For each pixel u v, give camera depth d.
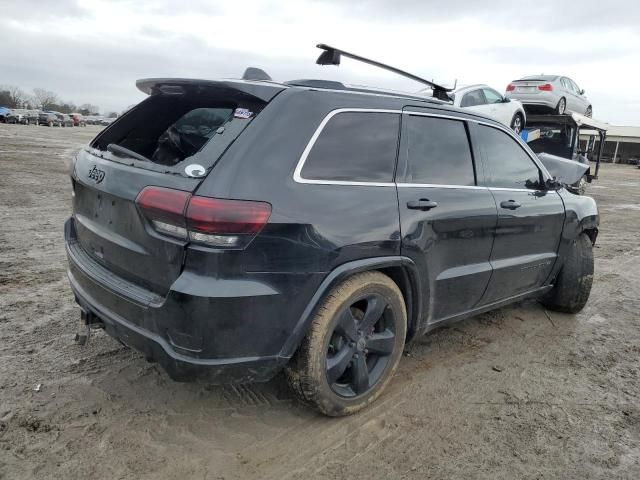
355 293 2.76
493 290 3.83
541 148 15.11
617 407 3.26
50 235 6.75
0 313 4.10
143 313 2.47
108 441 2.63
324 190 2.60
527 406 3.22
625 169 43.78
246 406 3.03
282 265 2.42
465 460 2.67
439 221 3.15
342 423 2.92
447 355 3.89
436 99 3.52
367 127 2.90
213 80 2.74
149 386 3.16
